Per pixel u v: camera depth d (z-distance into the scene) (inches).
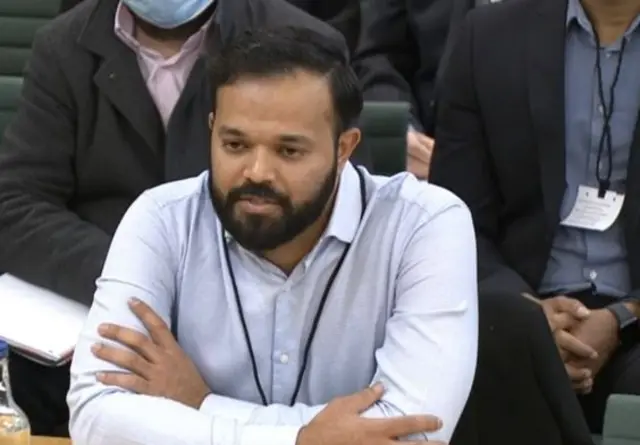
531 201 414.6
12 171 391.2
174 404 256.8
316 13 569.6
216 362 279.3
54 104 390.0
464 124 421.1
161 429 251.9
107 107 387.5
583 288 408.2
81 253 369.4
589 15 405.4
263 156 245.9
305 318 276.2
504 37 414.6
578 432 290.4
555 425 290.5
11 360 363.3
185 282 279.6
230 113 245.8
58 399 372.5
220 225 276.1
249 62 245.0
